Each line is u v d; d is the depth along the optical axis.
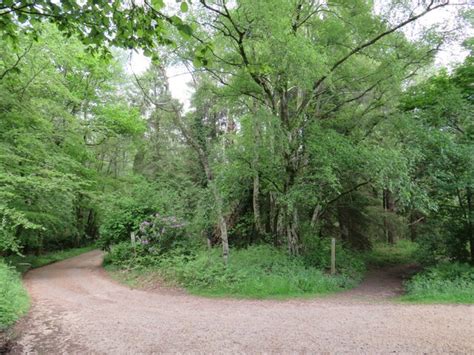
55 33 13.66
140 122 24.53
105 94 24.33
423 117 11.99
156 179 21.08
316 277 10.56
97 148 25.80
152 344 5.02
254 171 11.62
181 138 24.23
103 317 6.66
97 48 4.50
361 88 13.00
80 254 24.23
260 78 11.01
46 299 8.70
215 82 12.62
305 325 5.82
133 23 4.08
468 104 11.38
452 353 4.42
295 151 12.15
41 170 12.80
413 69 13.00
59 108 15.20
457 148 10.74
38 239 19.17
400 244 23.02
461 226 12.14
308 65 9.33
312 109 13.78
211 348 4.80
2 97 11.94
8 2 3.72
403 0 10.36
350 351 4.58
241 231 15.31
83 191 16.38
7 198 11.73
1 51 11.48
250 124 11.79
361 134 12.83
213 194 12.09
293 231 12.82
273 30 8.73
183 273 10.38
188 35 3.96
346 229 18.80
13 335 5.56
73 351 4.84
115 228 15.63
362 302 8.13
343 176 12.38
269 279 9.71
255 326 5.81
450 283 9.23
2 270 9.34
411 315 6.34
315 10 11.62
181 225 13.73
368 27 11.13
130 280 11.64
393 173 10.22
